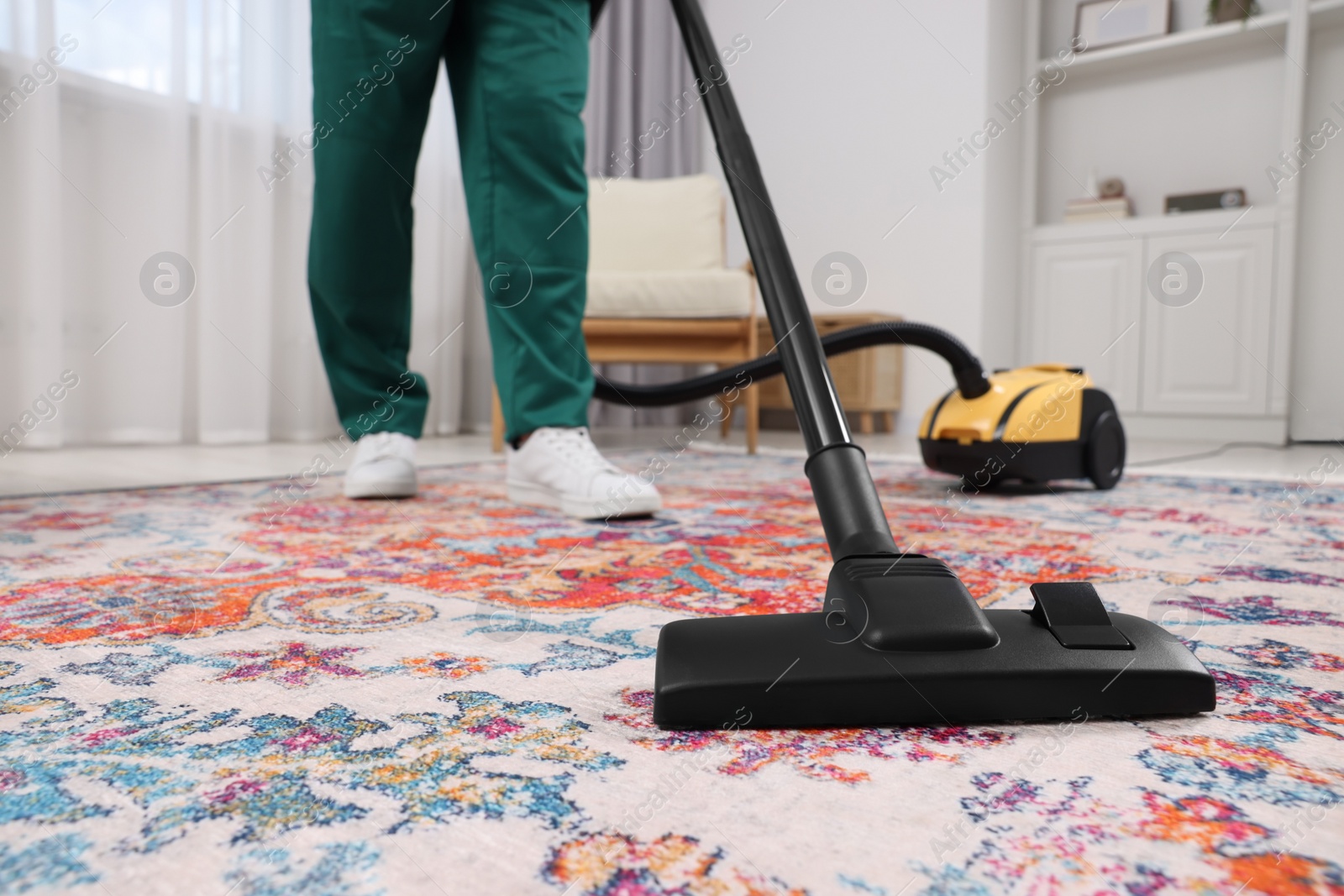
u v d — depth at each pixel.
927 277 3.65
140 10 2.29
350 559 0.93
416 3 1.21
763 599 0.76
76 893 0.31
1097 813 0.37
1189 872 0.32
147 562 0.91
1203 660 0.58
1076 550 1.00
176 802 0.38
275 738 0.45
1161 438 3.57
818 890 0.31
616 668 0.57
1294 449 3.00
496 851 0.34
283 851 0.34
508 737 0.45
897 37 3.67
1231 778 0.40
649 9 3.90
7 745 0.44
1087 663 0.47
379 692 0.52
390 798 0.38
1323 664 0.58
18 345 2.14
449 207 3.20
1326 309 3.38
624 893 0.31
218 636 0.64
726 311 2.74
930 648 0.46
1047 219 4.02
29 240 2.12
